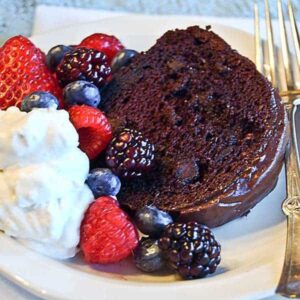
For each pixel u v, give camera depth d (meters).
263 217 0.35
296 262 0.31
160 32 0.45
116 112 0.39
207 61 0.41
